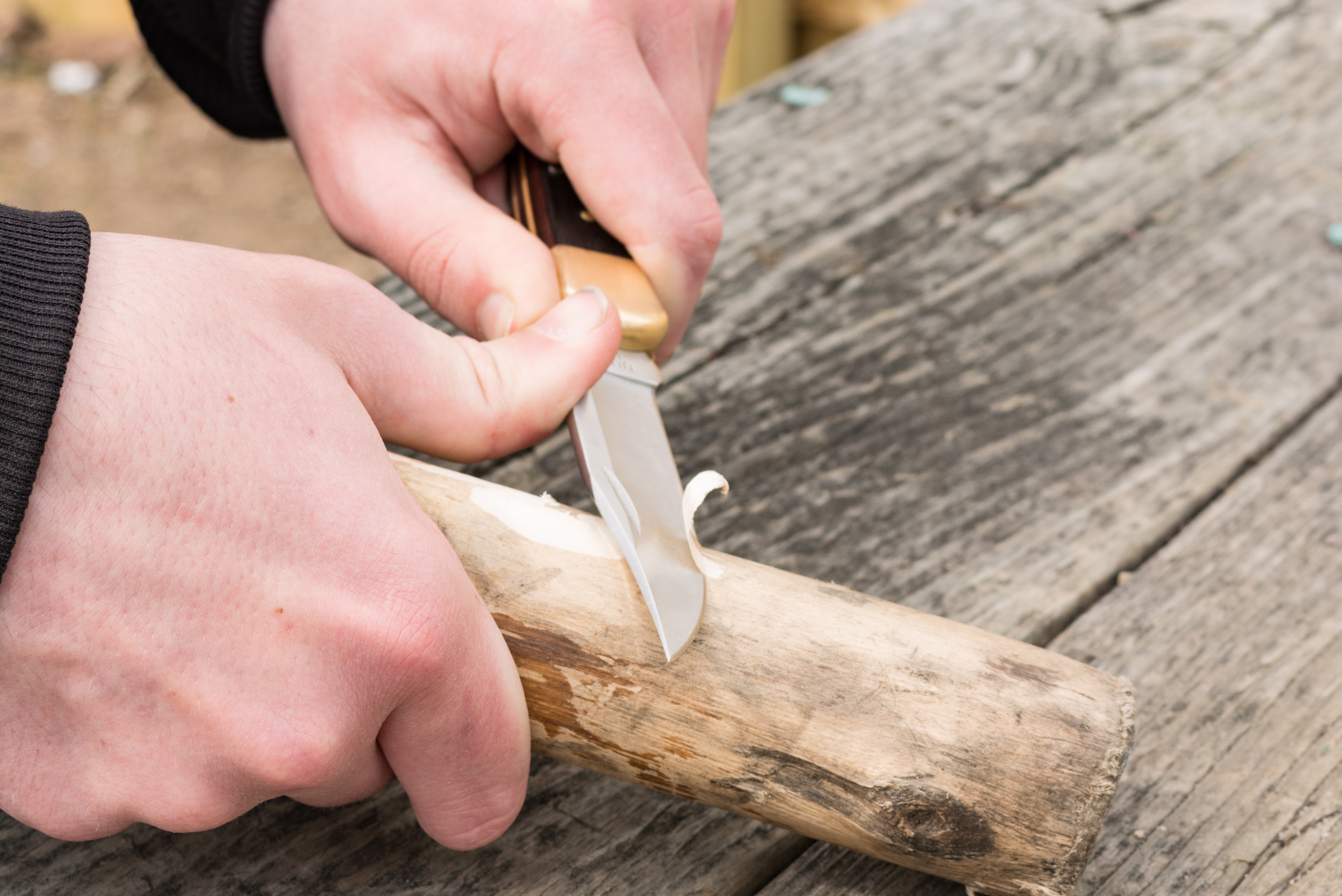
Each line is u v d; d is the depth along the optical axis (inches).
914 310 40.4
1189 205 45.0
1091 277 41.2
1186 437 38.1
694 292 36.5
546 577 32.0
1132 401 38.7
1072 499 37.1
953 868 32.2
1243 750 34.1
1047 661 32.2
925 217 44.3
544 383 32.9
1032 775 31.7
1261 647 35.2
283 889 32.6
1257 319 40.3
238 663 30.8
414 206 36.4
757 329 39.9
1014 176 46.8
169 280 31.0
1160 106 51.7
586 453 32.9
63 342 30.2
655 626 31.8
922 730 31.8
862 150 48.5
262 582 30.7
